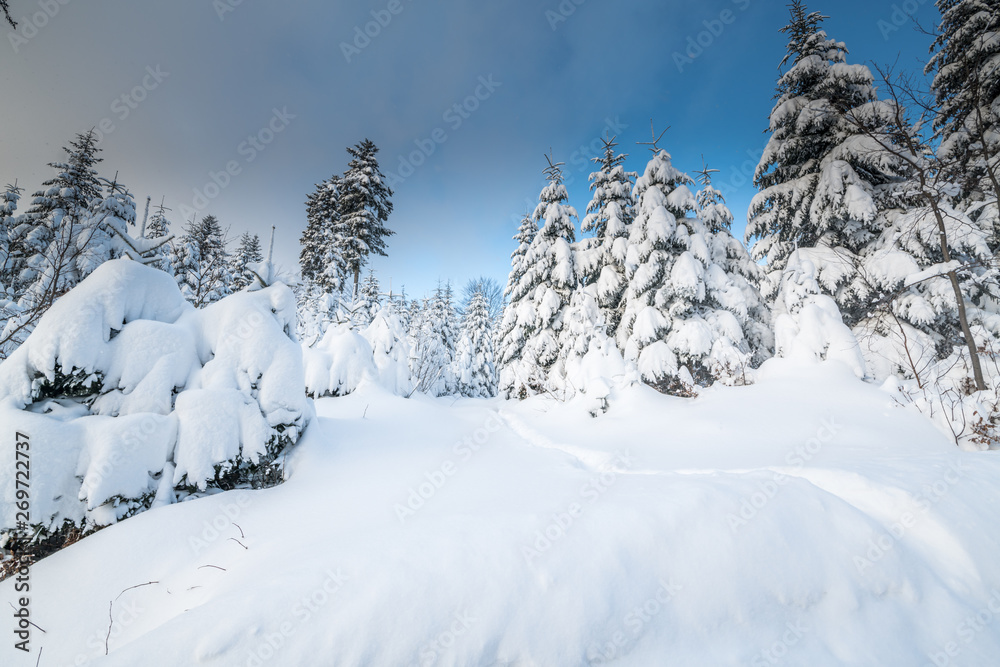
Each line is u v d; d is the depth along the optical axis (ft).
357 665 6.02
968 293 32.68
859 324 38.06
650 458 20.29
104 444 11.75
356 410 33.32
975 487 12.16
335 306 74.74
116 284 14.98
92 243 30.40
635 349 44.04
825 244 41.81
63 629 8.61
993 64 31.99
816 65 42.83
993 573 9.86
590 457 22.24
